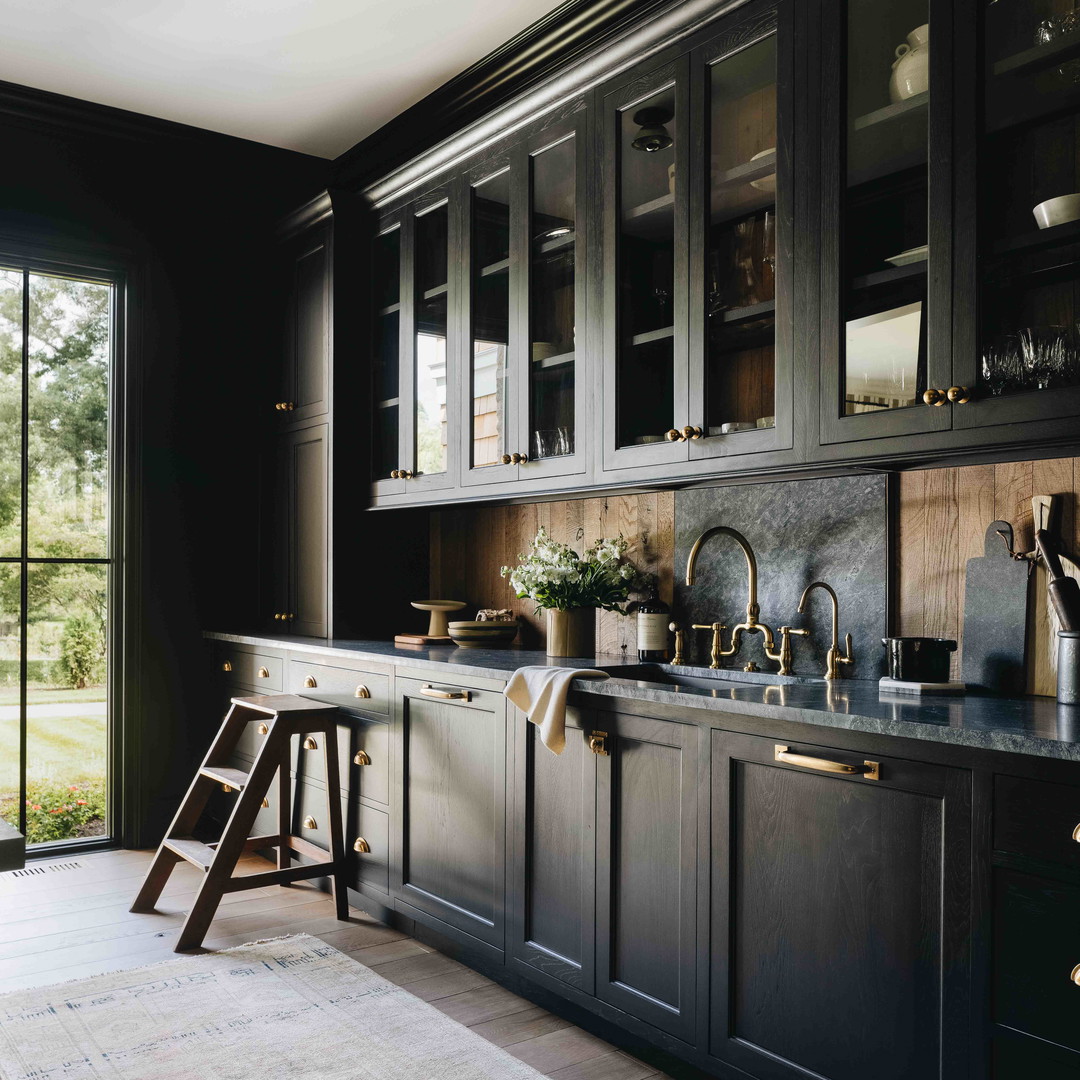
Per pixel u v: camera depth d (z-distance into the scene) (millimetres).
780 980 1883
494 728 2621
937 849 1626
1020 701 1951
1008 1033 1521
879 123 2041
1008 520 2135
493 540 3691
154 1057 2211
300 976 2676
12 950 2857
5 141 3746
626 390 2631
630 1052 2307
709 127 2408
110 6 3006
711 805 2020
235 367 4273
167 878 3242
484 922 2641
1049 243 1767
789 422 2191
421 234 3475
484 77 3299
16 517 3768
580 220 2773
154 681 4043
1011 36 1839
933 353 1921
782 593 2615
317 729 3117
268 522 4195
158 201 4090
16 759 3752
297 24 3080
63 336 3902
